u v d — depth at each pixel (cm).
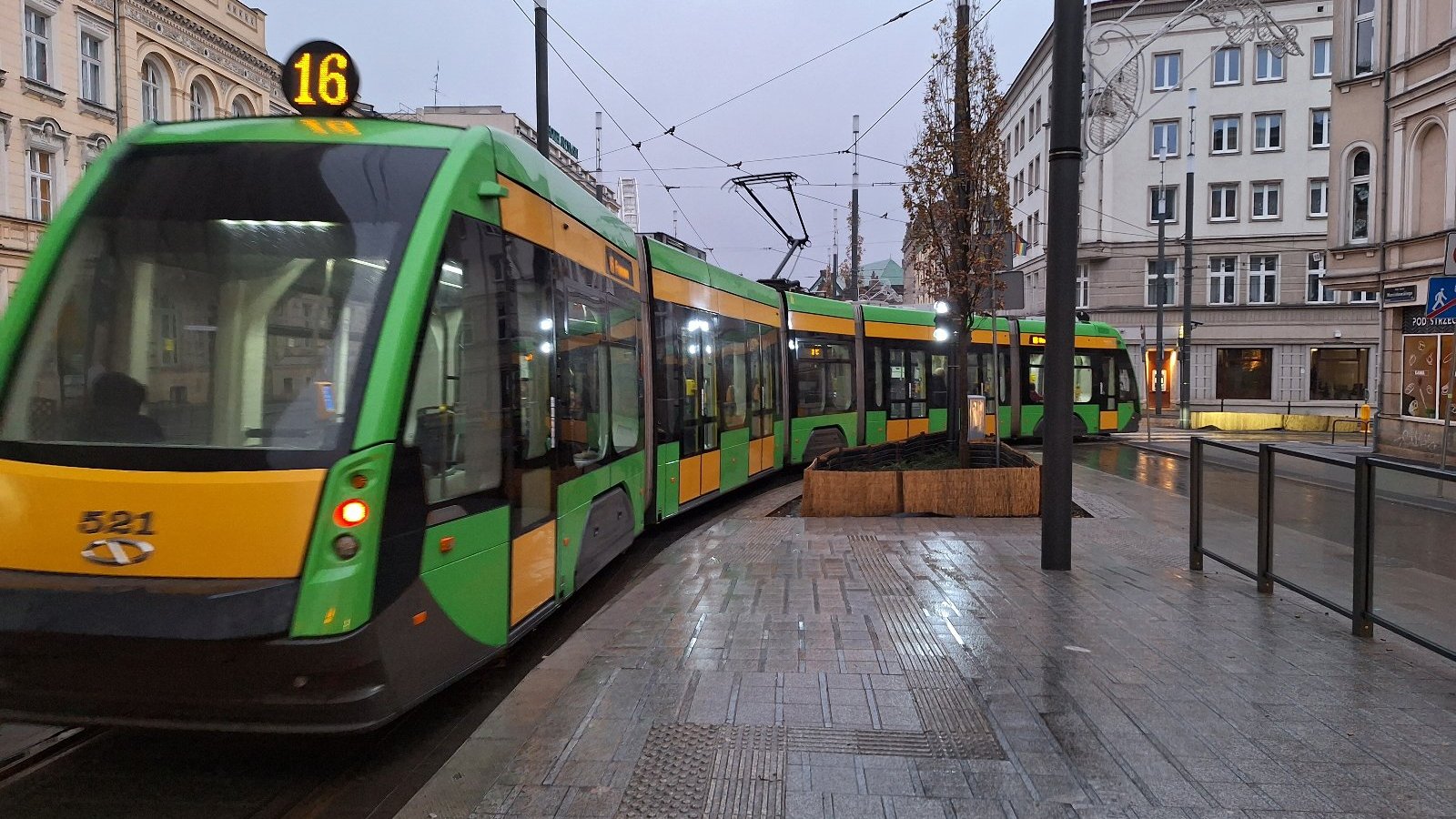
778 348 1388
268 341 366
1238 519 699
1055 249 741
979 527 977
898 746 389
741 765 371
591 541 638
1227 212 3788
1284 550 641
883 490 1064
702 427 1058
